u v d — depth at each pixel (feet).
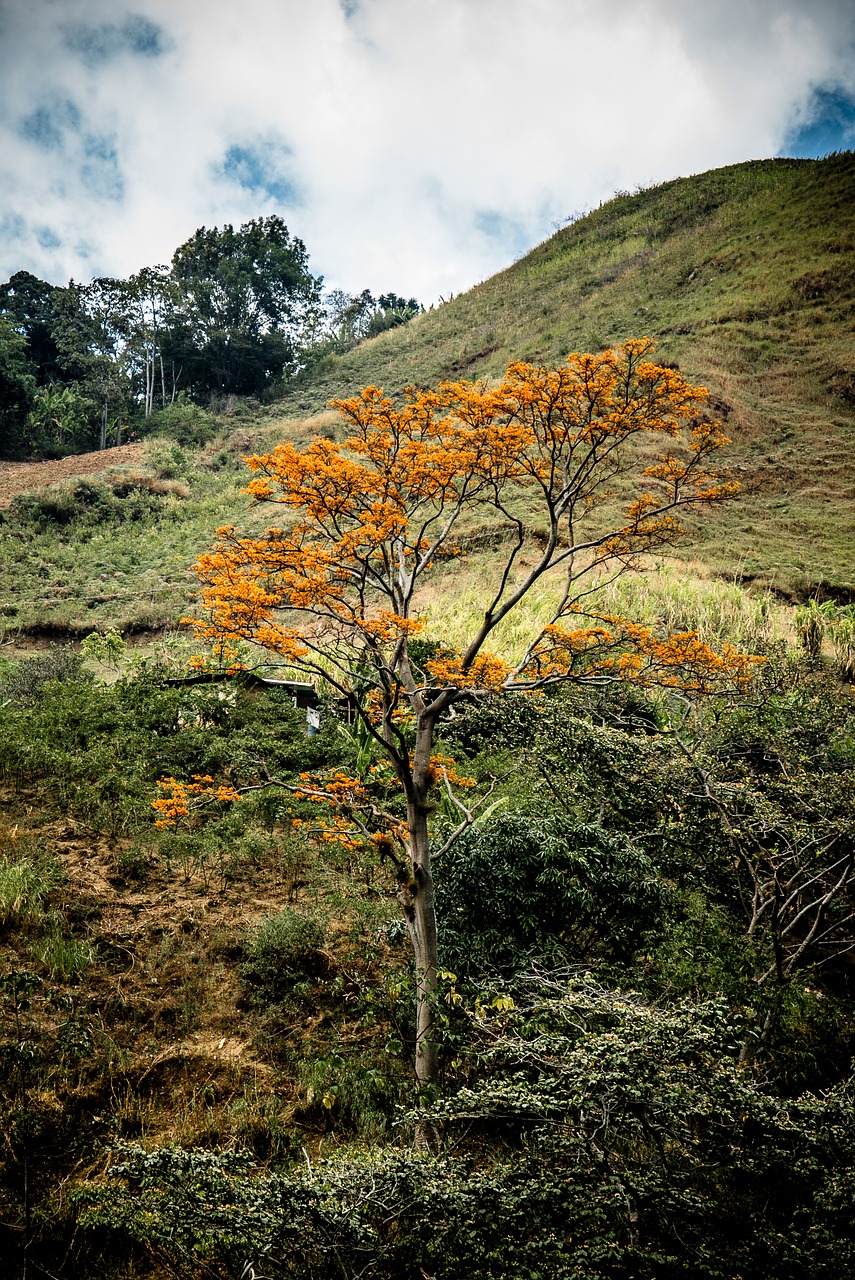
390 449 18.13
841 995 21.26
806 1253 11.42
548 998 16.28
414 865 16.53
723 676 19.21
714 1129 13.39
